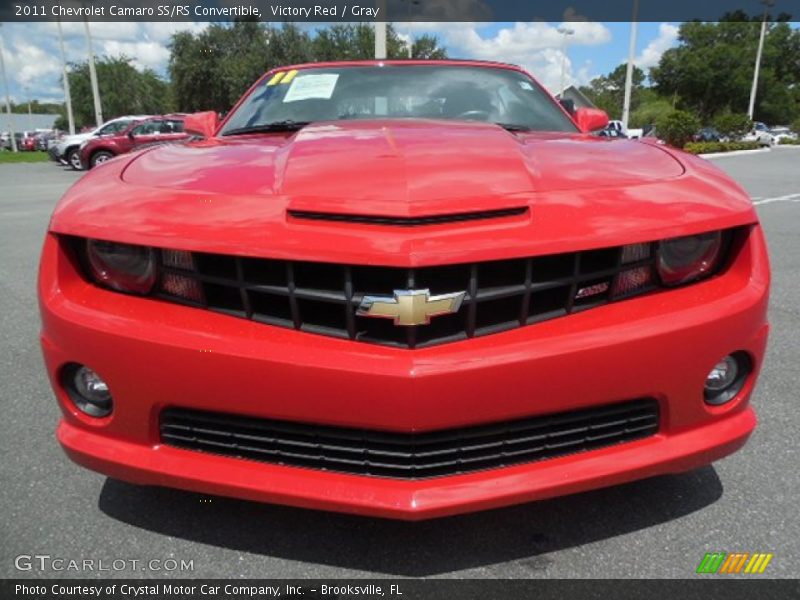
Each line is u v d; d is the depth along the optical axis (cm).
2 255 655
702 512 212
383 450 168
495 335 167
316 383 161
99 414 185
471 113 301
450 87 317
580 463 174
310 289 166
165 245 171
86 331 175
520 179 179
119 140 1797
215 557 193
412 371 158
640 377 171
